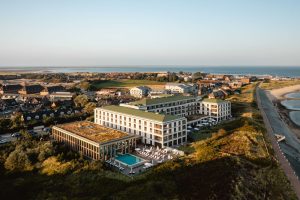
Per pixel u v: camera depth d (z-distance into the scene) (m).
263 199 100.62
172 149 148.12
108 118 195.62
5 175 120.62
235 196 96.75
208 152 134.50
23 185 108.69
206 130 191.00
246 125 190.50
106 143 137.12
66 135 157.62
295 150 178.88
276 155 146.00
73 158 132.38
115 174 115.00
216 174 109.50
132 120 175.00
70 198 96.00
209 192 98.31
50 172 118.06
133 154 144.50
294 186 112.94
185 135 168.50
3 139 169.00
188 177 108.06
